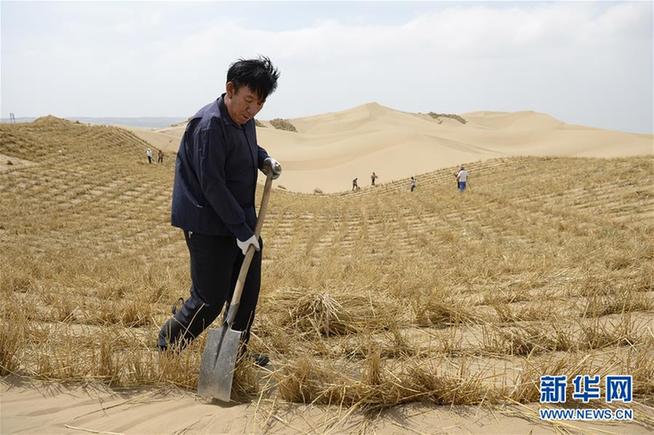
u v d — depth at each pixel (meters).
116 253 13.57
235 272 3.30
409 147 72.75
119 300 5.56
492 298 5.09
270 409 2.62
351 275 7.23
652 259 6.69
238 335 2.81
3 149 30.59
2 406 2.62
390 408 2.59
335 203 29.55
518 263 7.52
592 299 4.58
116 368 2.97
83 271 8.52
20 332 3.30
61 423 2.48
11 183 24.30
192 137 3.00
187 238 3.11
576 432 2.30
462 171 27.09
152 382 2.95
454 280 6.53
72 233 16.80
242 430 2.42
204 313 3.16
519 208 18.45
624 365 2.85
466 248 10.80
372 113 141.75
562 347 3.39
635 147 91.88
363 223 19.83
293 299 4.37
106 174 29.78
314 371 2.80
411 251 12.24
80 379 2.96
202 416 2.57
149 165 38.94
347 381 2.71
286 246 15.02
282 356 3.33
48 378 2.95
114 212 21.25
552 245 9.84
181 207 3.01
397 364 3.14
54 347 3.30
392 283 5.93
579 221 13.93
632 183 19.27
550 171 29.44
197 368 3.01
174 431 2.42
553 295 5.00
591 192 19.34
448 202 23.42
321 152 77.50
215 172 2.86
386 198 30.59
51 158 31.86
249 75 2.82
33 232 16.59
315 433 2.38
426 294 5.05
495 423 2.40
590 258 7.00
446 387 2.62
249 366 2.92
